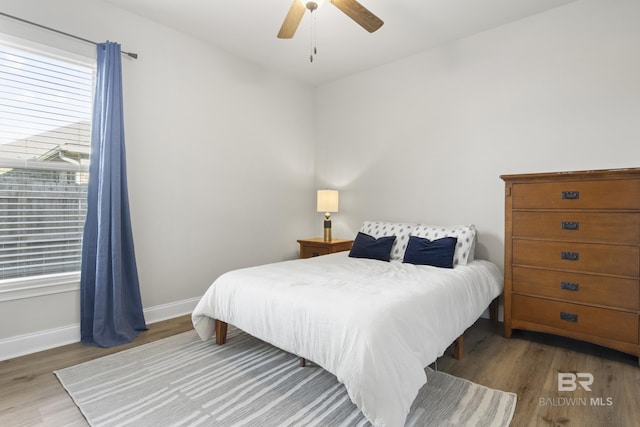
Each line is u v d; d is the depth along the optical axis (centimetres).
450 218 326
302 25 292
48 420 155
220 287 229
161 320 295
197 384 187
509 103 290
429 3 260
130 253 261
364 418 157
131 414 159
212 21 288
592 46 252
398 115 364
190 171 315
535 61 276
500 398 172
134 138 276
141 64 279
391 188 371
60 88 242
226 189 346
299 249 430
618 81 243
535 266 244
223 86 341
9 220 225
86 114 255
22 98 228
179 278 309
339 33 306
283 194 408
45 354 225
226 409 163
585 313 224
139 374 198
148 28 283
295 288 196
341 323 158
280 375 197
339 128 421
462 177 318
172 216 303
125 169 258
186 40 309
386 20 284
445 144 328
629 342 208
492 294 259
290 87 414
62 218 248
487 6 264
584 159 256
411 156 354
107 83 246
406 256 285
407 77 356
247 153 366
